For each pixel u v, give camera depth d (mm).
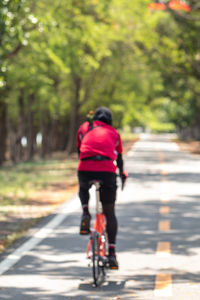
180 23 53438
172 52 59438
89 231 9086
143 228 14141
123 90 62344
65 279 9234
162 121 154125
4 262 10438
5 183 26844
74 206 18281
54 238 12781
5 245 12070
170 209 17625
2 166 43688
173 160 46125
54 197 21641
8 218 15891
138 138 139625
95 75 56219
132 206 18359
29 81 35094
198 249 11602
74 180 28672
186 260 10625
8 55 26422
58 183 27297
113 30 38094
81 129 9438
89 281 9125
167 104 117875
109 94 62625
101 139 9164
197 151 65188
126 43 50812
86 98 58031
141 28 46906
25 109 58531
